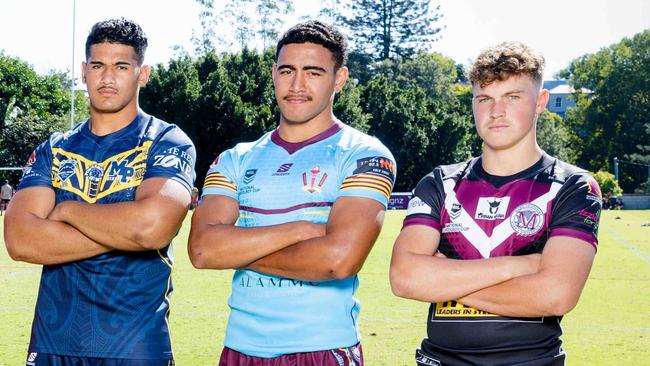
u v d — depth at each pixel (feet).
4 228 11.64
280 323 10.79
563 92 382.01
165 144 11.85
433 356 10.16
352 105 165.48
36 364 11.34
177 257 47.29
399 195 140.26
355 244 10.47
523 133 10.34
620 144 240.73
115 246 11.10
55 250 11.16
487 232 10.25
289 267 10.55
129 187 11.68
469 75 10.73
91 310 11.27
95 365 11.17
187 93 147.23
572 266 9.66
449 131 188.24
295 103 11.39
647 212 132.16
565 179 10.27
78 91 214.69
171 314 26.12
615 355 20.45
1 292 30.99
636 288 34.55
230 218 11.57
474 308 9.91
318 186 11.17
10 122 180.04
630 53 239.50
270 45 213.46
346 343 10.91
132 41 11.88
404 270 10.25
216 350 20.40
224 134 148.05
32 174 12.03
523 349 9.70
